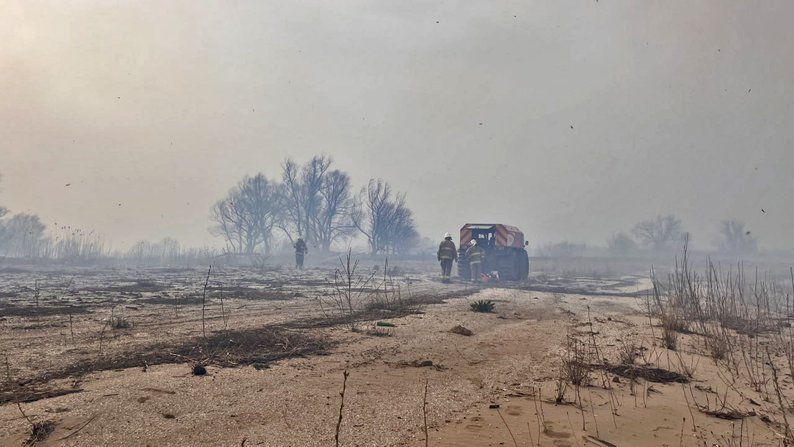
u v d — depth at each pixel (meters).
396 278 28.97
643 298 19.31
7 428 3.94
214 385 5.37
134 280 21.39
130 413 4.38
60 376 5.55
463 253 29.50
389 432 4.25
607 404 5.30
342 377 5.98
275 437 4.03
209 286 18.92
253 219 72.06
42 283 18.97
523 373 6.65
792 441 4.33
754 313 14.18
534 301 16.81
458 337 9.17
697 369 7.21
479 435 4.25
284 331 8.99
